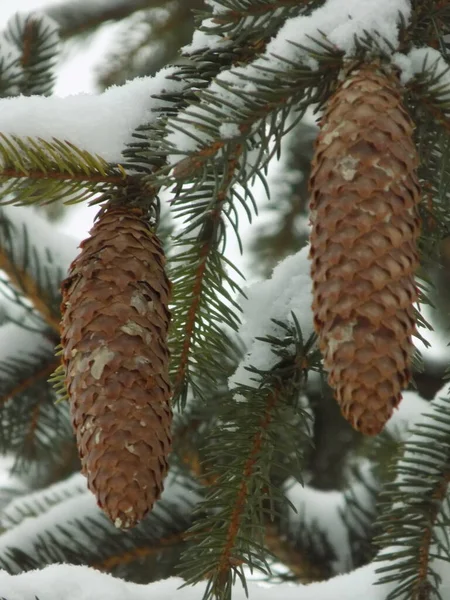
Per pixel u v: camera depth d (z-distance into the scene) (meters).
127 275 1.19
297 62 1.17
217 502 1.22
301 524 1.42
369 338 1.13
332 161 1.15
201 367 1.26
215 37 1.22
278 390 1.24
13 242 1.43
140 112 1.22
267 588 1.31
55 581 1.30
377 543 1.22
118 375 1.17
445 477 1.22
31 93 1.43
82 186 1.20
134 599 1.30
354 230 1.14
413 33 1.18
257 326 1.27
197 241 1.24
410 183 1.15
